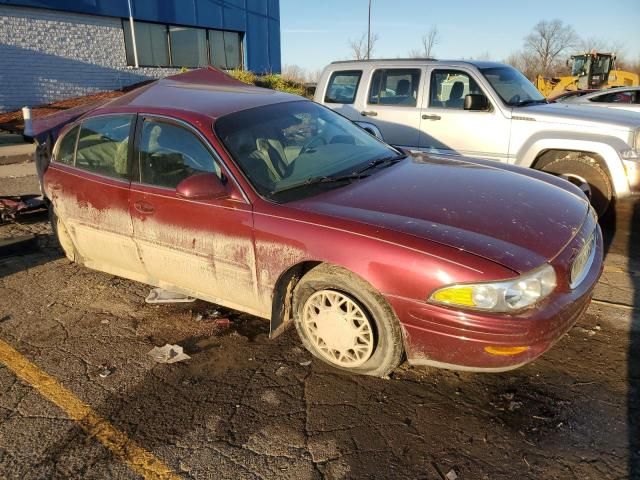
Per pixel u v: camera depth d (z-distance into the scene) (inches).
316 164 135.8
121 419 108.9
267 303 124.9
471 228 105.7
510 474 91.3
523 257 98.3
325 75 296.5
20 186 313.7
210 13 778.8
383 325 109.2
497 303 95.4
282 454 97.9
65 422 108.4
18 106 591.5
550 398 110.0
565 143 215.2
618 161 205.0
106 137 151.5
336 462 95.5
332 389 116.2
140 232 142.1
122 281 176.9
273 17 910.4
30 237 221.8
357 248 106.0
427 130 255.9
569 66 949.2
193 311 153.8
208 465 96.0
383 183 128.7
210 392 116.7
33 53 594.6
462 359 101.6
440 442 99.3
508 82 251.0
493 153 239.0
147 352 133.5
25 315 154.7
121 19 677.9
